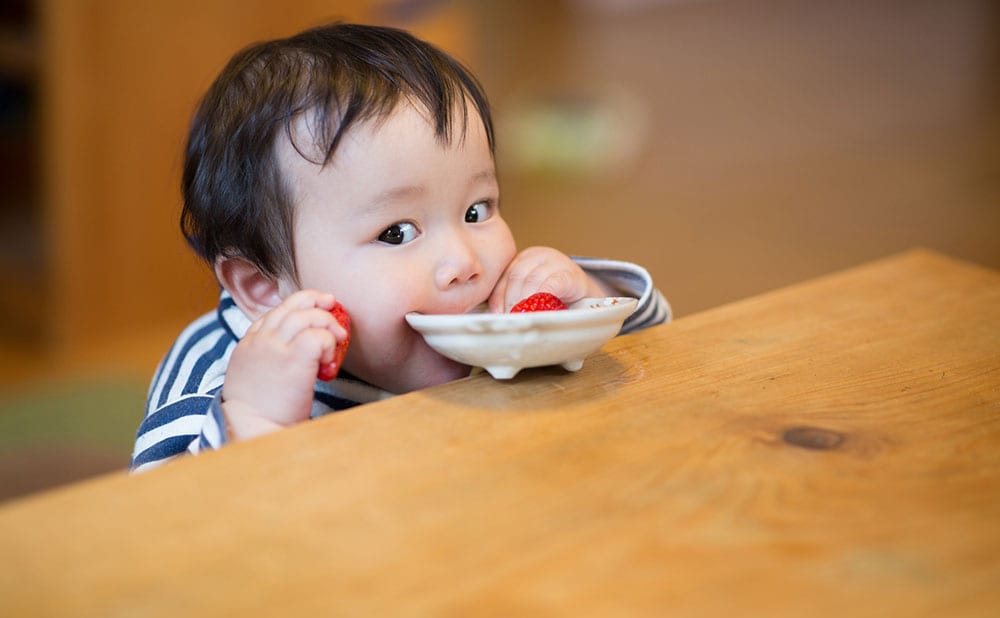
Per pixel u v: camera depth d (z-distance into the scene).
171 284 2.36
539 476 0.56
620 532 0.51
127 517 0.52
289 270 0.84
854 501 0.54
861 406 0.65
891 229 2.74
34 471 1.79
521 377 0.69
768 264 2.55
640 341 0.76
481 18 4.79
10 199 2.67
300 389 0.74
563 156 3.29
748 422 0.63
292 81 0.82
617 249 2.66
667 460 0.58
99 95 2.19
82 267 2.27
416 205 0.80
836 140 3.45
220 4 2.22
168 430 0.83
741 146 3.42
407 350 0.82
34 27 2.21
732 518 0.52
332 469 0.57
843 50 4.50
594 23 4.94
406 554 0.49
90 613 0.46
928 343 0.76
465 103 0.83
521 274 0.86
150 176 2.28
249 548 0.50
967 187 3.01
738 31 4.86
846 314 0.81
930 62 4.27
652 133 3.54
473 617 0.45
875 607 0.46
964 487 0.56
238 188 0.84
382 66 0.83
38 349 2.30
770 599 0.47
